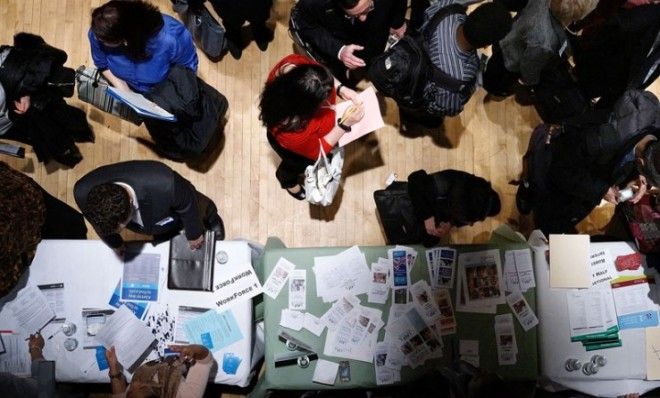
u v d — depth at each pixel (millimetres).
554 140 3041
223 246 2770
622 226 3670
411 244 3090
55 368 2701
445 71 2684
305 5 2908
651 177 2559
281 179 3348
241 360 2756
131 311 2748
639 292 2881
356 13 2686
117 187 2258
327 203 3213
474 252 2832
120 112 3109
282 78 2494
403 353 2789
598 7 2900
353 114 2791
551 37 2838
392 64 2678
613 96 3018
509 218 3697
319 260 2779
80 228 3105
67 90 3023
